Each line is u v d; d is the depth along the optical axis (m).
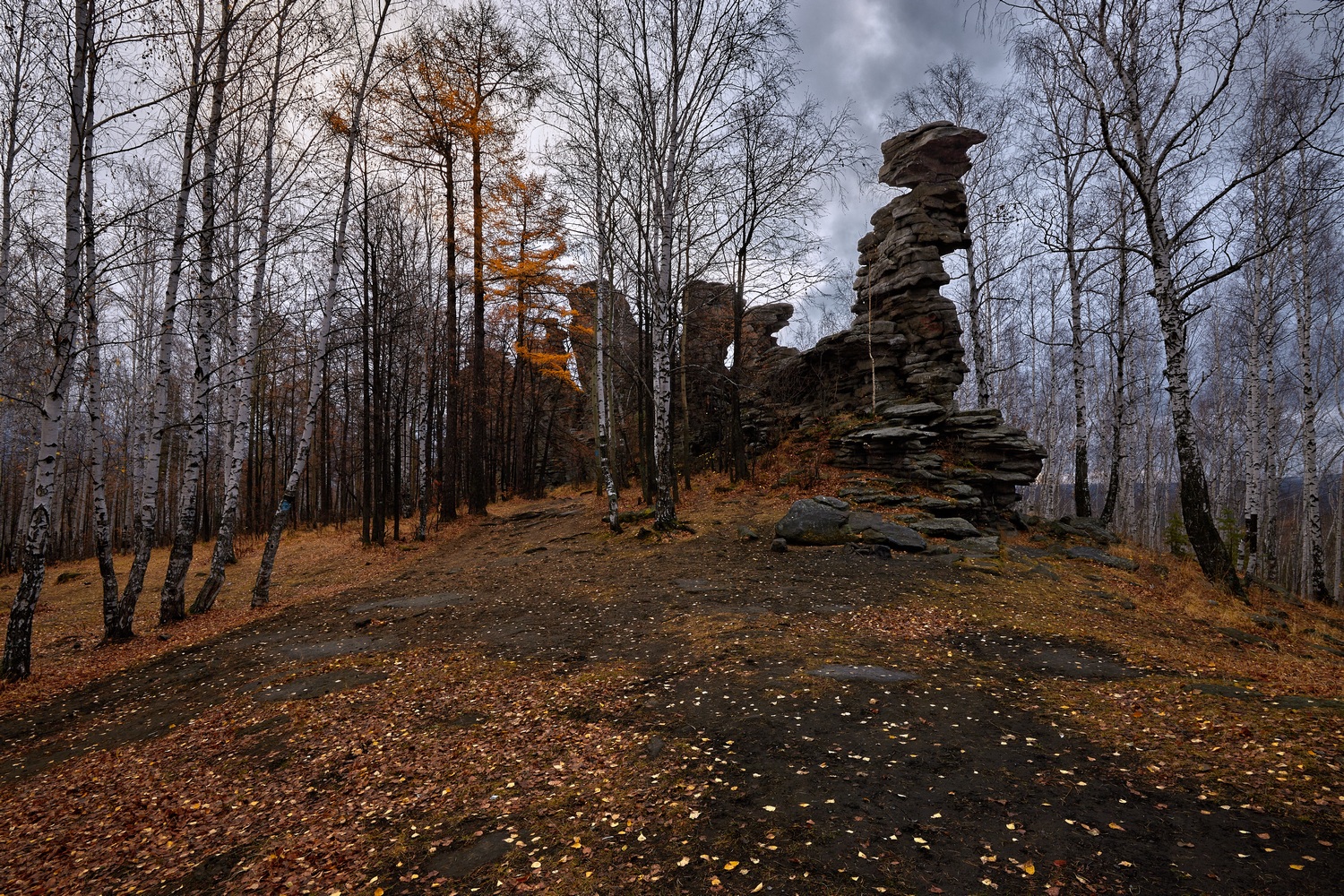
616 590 12.55
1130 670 7.42
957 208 22.55
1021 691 6.75
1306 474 17.14
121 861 4.73
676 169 18.38
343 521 33.28
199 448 13.62
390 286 24.39
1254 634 9.75
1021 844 3.92
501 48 23.64
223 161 15.25
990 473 19.05
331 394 37.88
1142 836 3.95
